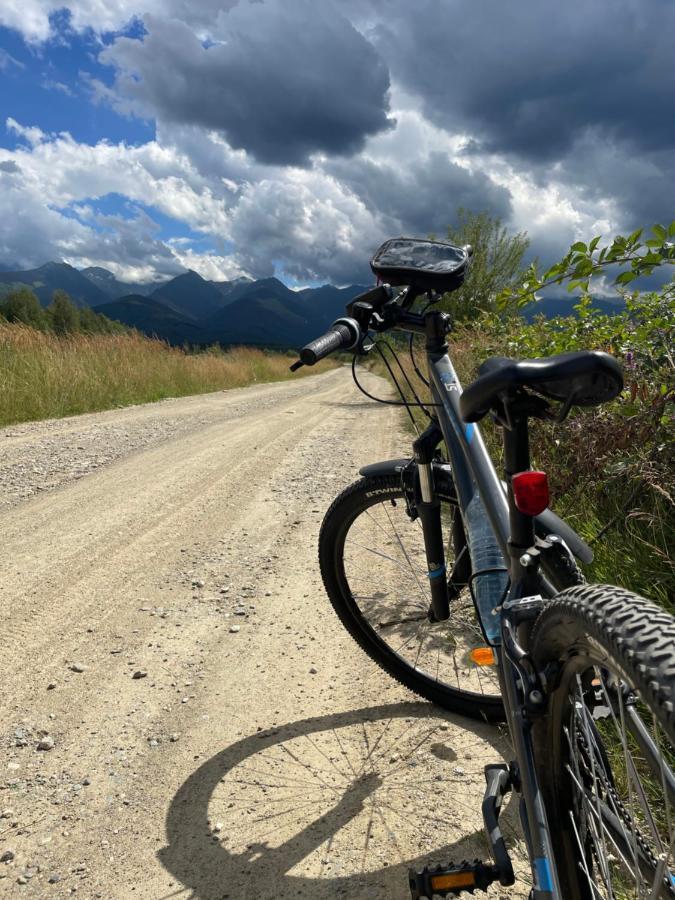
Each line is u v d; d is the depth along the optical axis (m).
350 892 1.75
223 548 4.53
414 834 1.94
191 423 10.57
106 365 14.04
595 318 3.76
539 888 1.21
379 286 2.06
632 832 1.09
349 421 11.50
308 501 5.79
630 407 3.06
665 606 2.50
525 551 1.41
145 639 3.20
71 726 2.51
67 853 1.91
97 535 4.73
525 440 1.34
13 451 7.59
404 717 2.53
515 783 1.52
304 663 2.97
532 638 1.25
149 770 2.26
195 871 1.84
